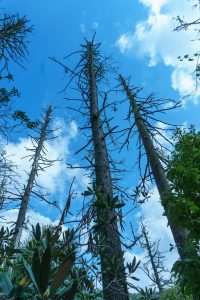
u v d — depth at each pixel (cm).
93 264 281
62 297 128
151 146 1005
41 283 127
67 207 205
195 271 333
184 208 366
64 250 243
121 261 322
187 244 372
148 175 987
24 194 1328
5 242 339
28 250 281
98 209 359
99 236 344
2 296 137
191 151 403
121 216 318
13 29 801
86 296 256
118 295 375
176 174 396
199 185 379
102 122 799
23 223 1201
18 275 251
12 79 728
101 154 741
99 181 676
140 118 1080
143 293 326
